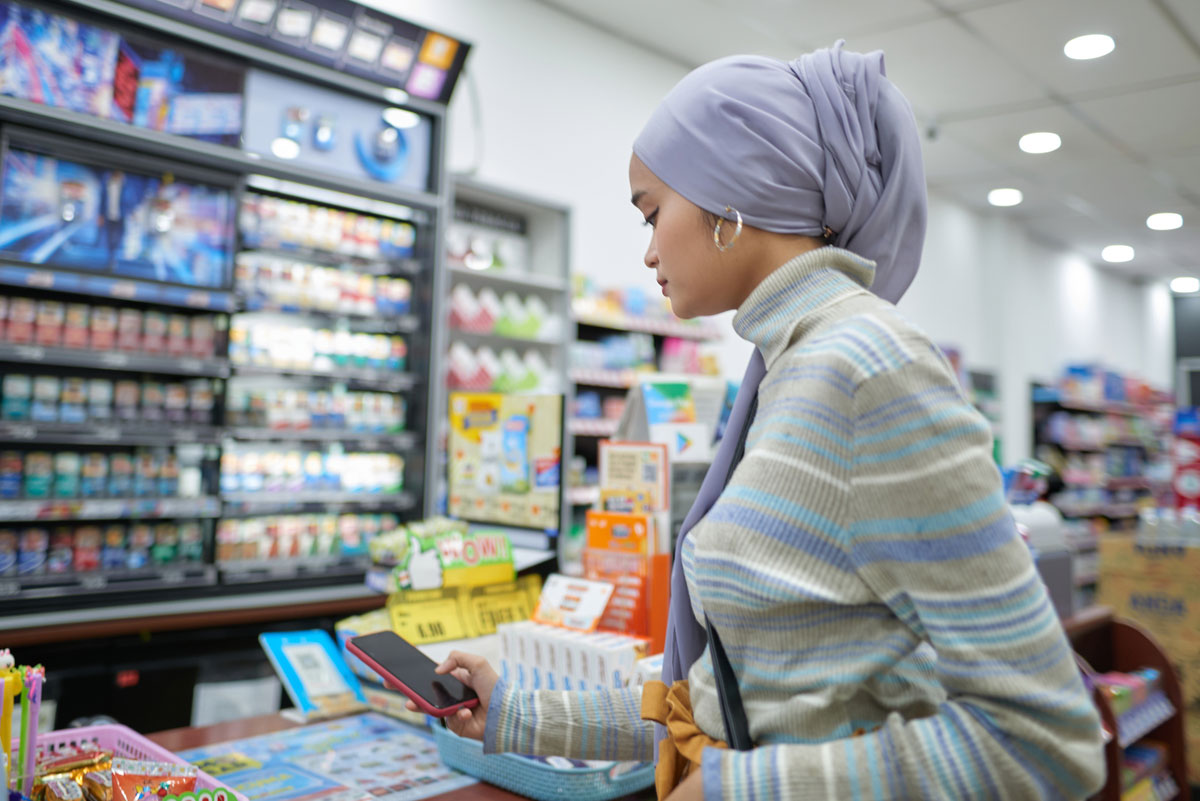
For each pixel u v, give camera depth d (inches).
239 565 135.8
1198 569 141.9
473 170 179.2
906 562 26.5
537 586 77.7
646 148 35.5
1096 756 25.2
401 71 148.6
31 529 123.0
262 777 54.7
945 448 26.3
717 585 30.1
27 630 109.3
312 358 147.3
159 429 128.1
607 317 200.8
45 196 120.6
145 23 123.3
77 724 65.5
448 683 44.0
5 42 113.9
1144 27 196.9
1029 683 24.6
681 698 35.0
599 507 75.1
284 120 139.5
